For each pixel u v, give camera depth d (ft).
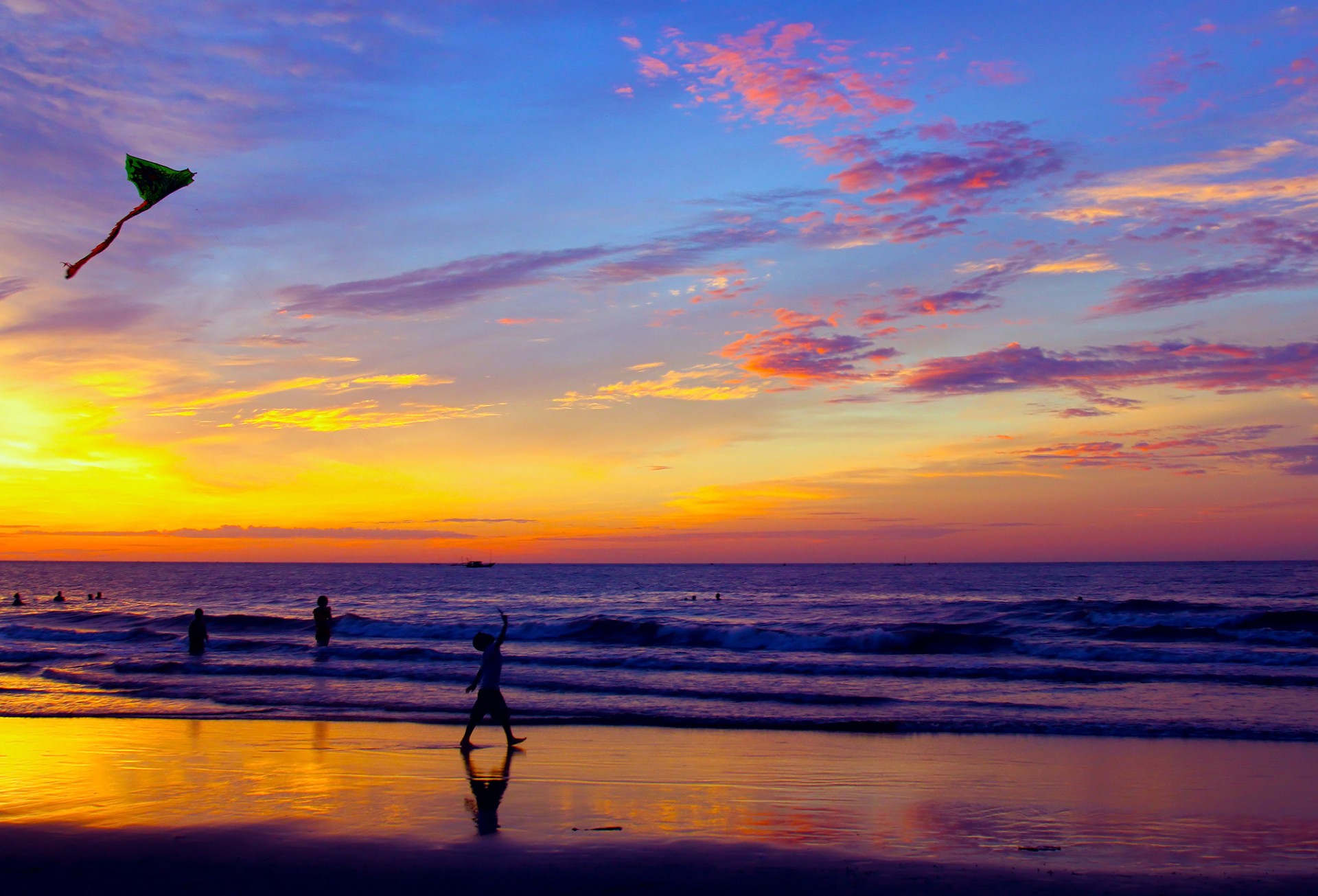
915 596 206.28
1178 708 46.60
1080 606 136.26
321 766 33.88
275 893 20.99
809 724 42.09
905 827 26.40
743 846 24.40
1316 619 101.45
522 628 94.48
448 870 22.45
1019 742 38.73
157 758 35.22
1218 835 25.86
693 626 92.32
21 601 175.83
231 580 368.68
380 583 340.39
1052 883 21.67
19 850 23.95
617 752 36.60
